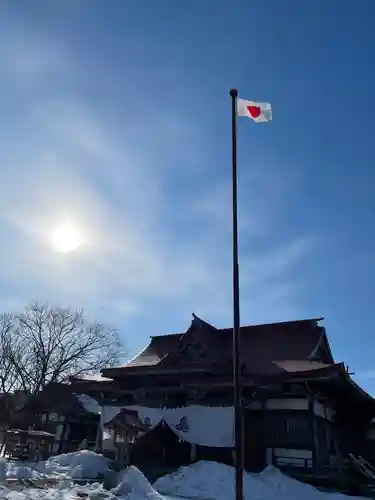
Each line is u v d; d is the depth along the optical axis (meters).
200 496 16.42
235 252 13.62
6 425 35.97
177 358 24.03
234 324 12.89
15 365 51.19
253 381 20.66
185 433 22.08
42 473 18.98
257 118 15.43
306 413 20.48
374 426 25.48
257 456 20.62
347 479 18.81
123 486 15.61
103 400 26.30
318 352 25.62
